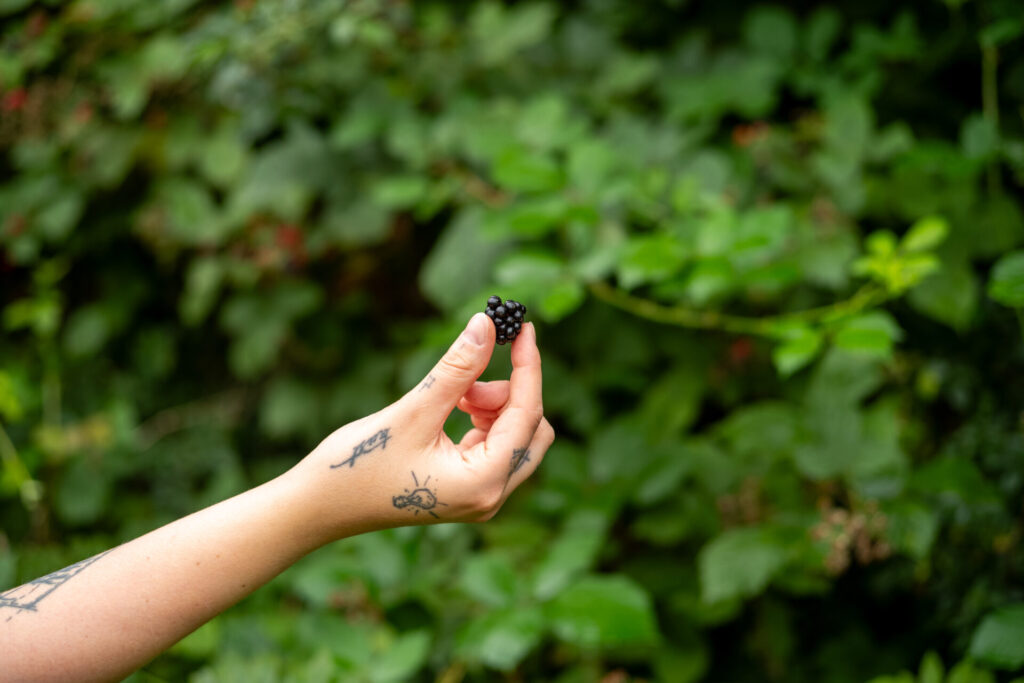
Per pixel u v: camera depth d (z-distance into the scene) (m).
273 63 1.50
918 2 1.64
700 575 1.45
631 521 1.59
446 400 0.87
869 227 1.50
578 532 1.30
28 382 2.00
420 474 0.87
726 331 1.54
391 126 1.55
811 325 1.38
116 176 1.82
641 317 1.56
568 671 1.43
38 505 1.78
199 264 1.81
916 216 1.36
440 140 1.49
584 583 1.19
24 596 0.85
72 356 2.14
